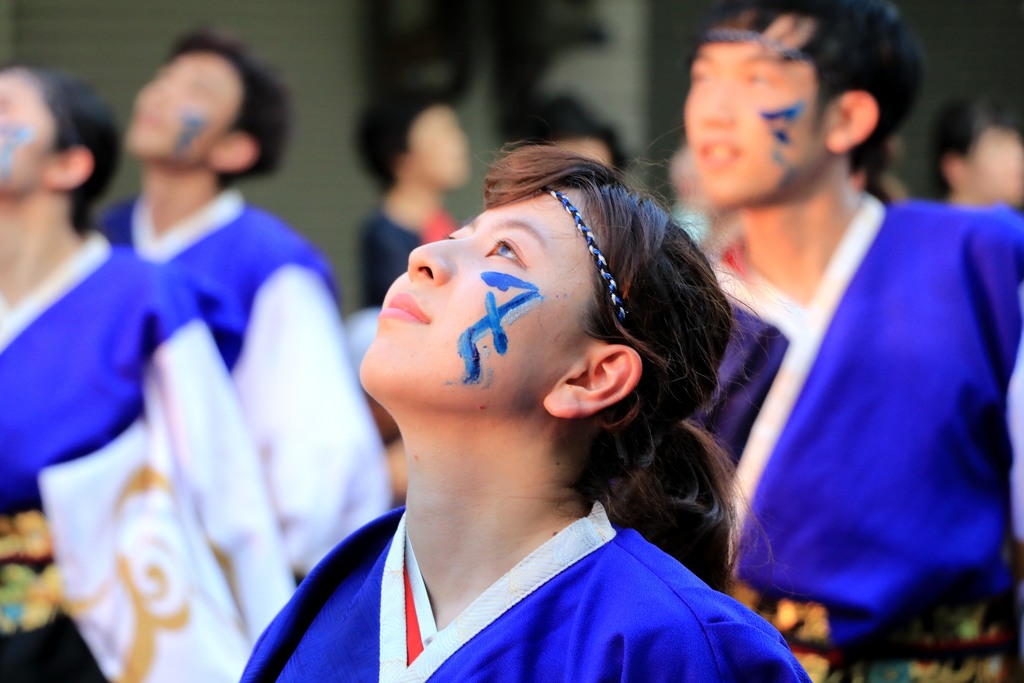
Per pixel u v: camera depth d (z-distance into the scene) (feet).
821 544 16.58
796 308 17.42
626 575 10.09
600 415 10.68
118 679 19.45
